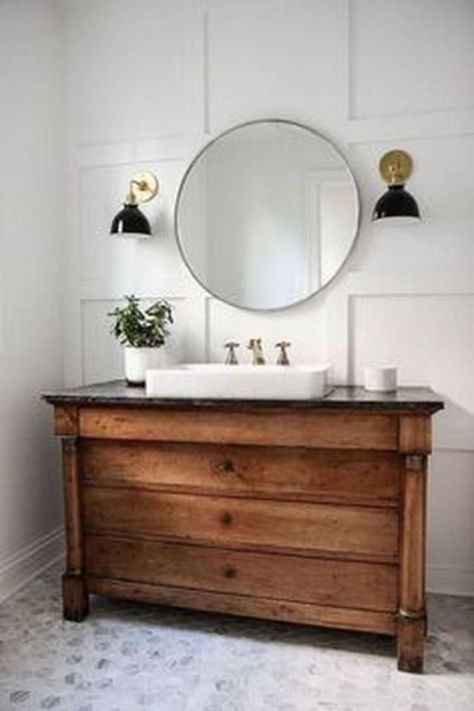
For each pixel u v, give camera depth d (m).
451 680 1.61
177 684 1.61
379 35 2.11
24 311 2.24
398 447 1.63
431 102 2.07
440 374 2.11
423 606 1.64
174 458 1.84
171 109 2.33
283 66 2.20
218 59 2.27
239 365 2.15
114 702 1.53
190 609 2.00
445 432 2.11
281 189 2.22
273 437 1.72
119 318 2.19
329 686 1.59
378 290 2.14
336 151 2.16
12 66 2.15
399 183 2.05
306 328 2.22
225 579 1.82
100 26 2.39
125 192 2.39
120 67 2.38
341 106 2.15
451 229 2.07
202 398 1.75
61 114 2.44
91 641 1.83
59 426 1.91
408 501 1.62
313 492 1.73
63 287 2.48
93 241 2.44
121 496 1.90
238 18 2.24
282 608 1.77
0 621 1.95
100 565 1.94
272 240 2.24
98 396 1.85
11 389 2.17
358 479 1.69
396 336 2.14
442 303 2.10
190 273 2.32
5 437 2.14
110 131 2.40
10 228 2.15
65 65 2.44
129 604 2.08
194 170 2.30
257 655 1.75
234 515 1.80
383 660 1.72
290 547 1.76
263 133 2.23
